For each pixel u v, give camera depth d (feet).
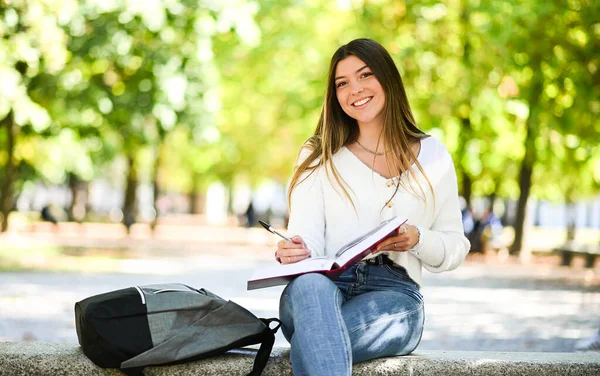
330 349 13.73
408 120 17.33
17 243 83.46
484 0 64.23
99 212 237.45
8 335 36.58
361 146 17.25
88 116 88.79
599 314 50.24
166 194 248.11
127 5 65.31
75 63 72.64
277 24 90.58
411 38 68.80
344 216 16.69
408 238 15.58
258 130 136.26
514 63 65.92
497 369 15.76
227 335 15.06
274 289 60.64
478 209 178.09
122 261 88.28
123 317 14.75
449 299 58.29
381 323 15.12
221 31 67.56
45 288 58.95
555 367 15.90
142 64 73.15
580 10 61.67
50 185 185.26
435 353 16.29
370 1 69.26
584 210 294.66
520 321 45.73
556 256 119.03
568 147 86.22
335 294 14.48
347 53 17.02
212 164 171.83
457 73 70.03
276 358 15.39
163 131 91.35
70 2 64.54
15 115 67.67
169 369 15.01
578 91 65.57
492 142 87.61
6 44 63.82
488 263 104.27
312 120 91.71
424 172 16.60
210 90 79.97
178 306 15.01
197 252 110.63
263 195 258.16
